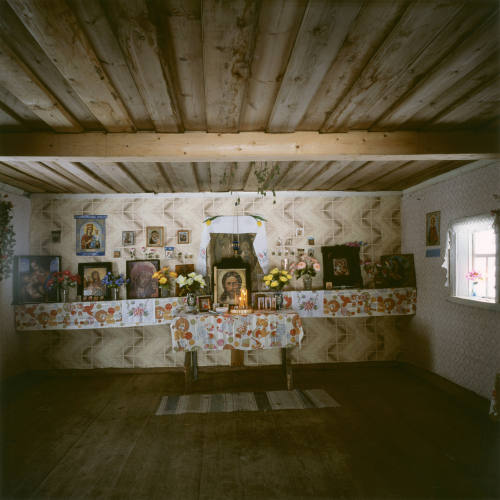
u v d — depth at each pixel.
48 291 5.39
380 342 5.82
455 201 4.55
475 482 2.71
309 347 5.77
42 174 4.39
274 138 2.98
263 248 5.74
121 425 3.74
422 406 4.15
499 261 3.75
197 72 2.08
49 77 2.16
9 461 3.07
